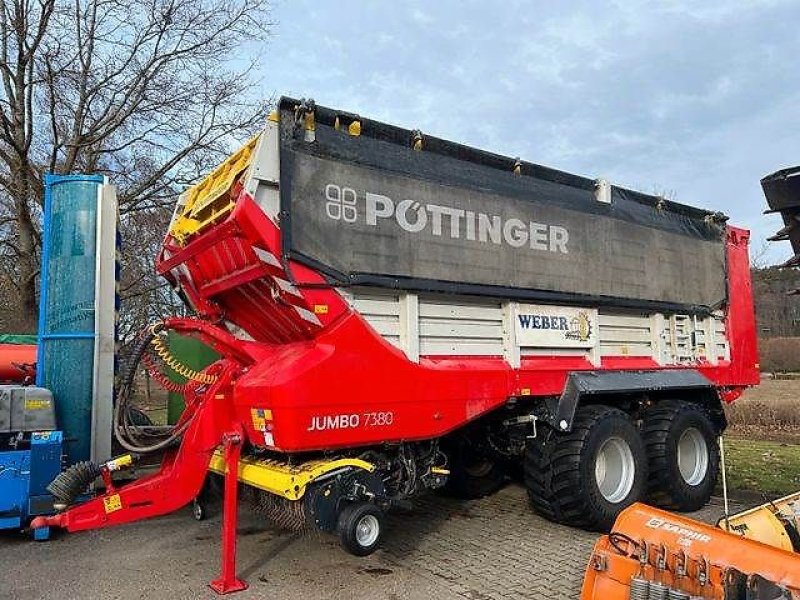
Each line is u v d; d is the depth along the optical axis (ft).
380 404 15.62
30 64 41.37
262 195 14.70
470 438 21.63
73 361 20.70
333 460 15.01
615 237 22.04
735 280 27.09
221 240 15.75
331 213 15.47
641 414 22.95
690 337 24.77
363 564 16.47
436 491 23.98
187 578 15.44
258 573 15.79
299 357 14.97
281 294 14.71
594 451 19.17
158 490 15.83
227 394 16.51
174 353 28.35
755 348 27.76
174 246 19.48
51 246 21.35
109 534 19.06
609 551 12.17
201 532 19.20
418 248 16.84
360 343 15.47
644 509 12.95
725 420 25.52
